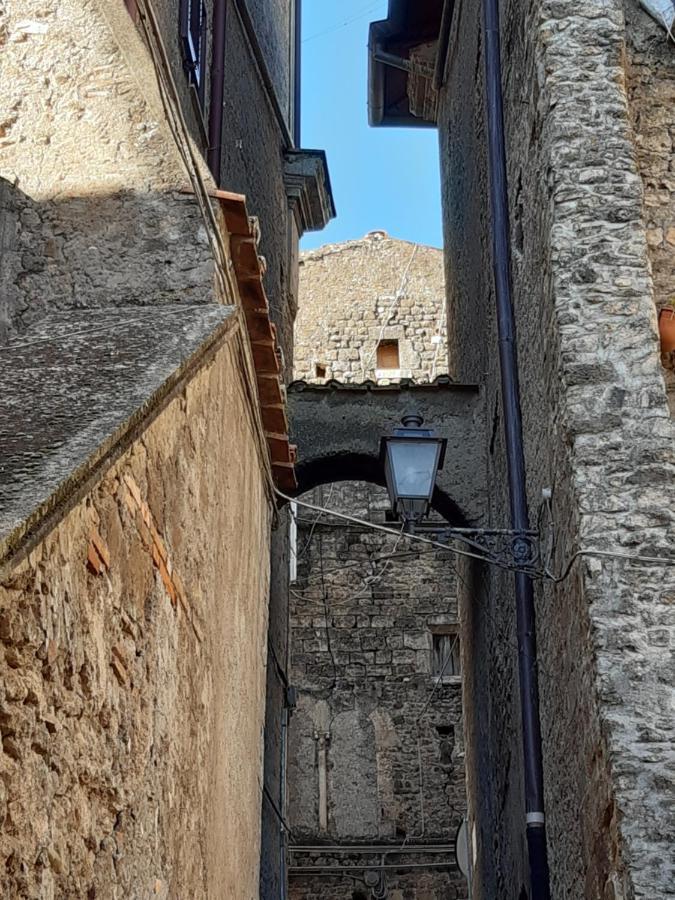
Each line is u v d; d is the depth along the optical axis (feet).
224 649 18.06
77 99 19.65
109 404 12.35
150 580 13.03
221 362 17.75
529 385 27.63
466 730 42.45
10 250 18.67
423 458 24.86
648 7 28.09
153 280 18.42
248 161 41.11
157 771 13.17
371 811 59.00
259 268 19.90
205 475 16.40
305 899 57.21
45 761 9.57
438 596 63.72
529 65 27.84
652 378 23.11
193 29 32.63
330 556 64.59
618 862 19.38
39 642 9.45
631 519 21.84
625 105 25.66
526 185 28.30
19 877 8.91
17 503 9.32
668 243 26.08
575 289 24.00
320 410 35.63
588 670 21.22
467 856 46.32
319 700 61.57
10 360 14.69
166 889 13.47
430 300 77.66
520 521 27.17
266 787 35.19
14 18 20.26
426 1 48.29
